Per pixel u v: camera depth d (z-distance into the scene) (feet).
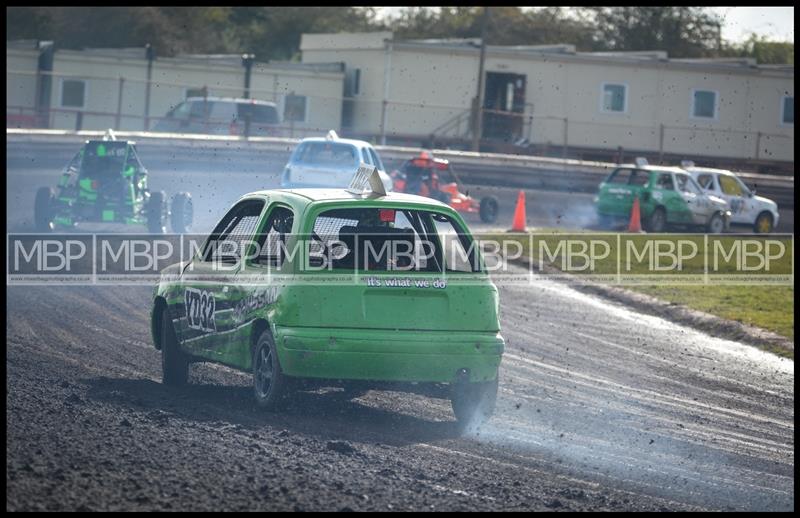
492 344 80.33
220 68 428.15
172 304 93.66
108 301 139.44
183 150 321.32
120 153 204.64
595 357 120.78
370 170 84.53
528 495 62.08
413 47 426.92
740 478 72.02
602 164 373.20
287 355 77.00
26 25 621.72
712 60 459.73
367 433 77.05
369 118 433.89
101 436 68.33
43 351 104.53
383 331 78.13
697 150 439.22
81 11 635.25
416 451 72.33
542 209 322.96
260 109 385.09
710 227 297.94
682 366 118.62
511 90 435.12
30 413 73.31
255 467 63.26
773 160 439.63
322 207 80.12
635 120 438.81
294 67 433.89
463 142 423.64
